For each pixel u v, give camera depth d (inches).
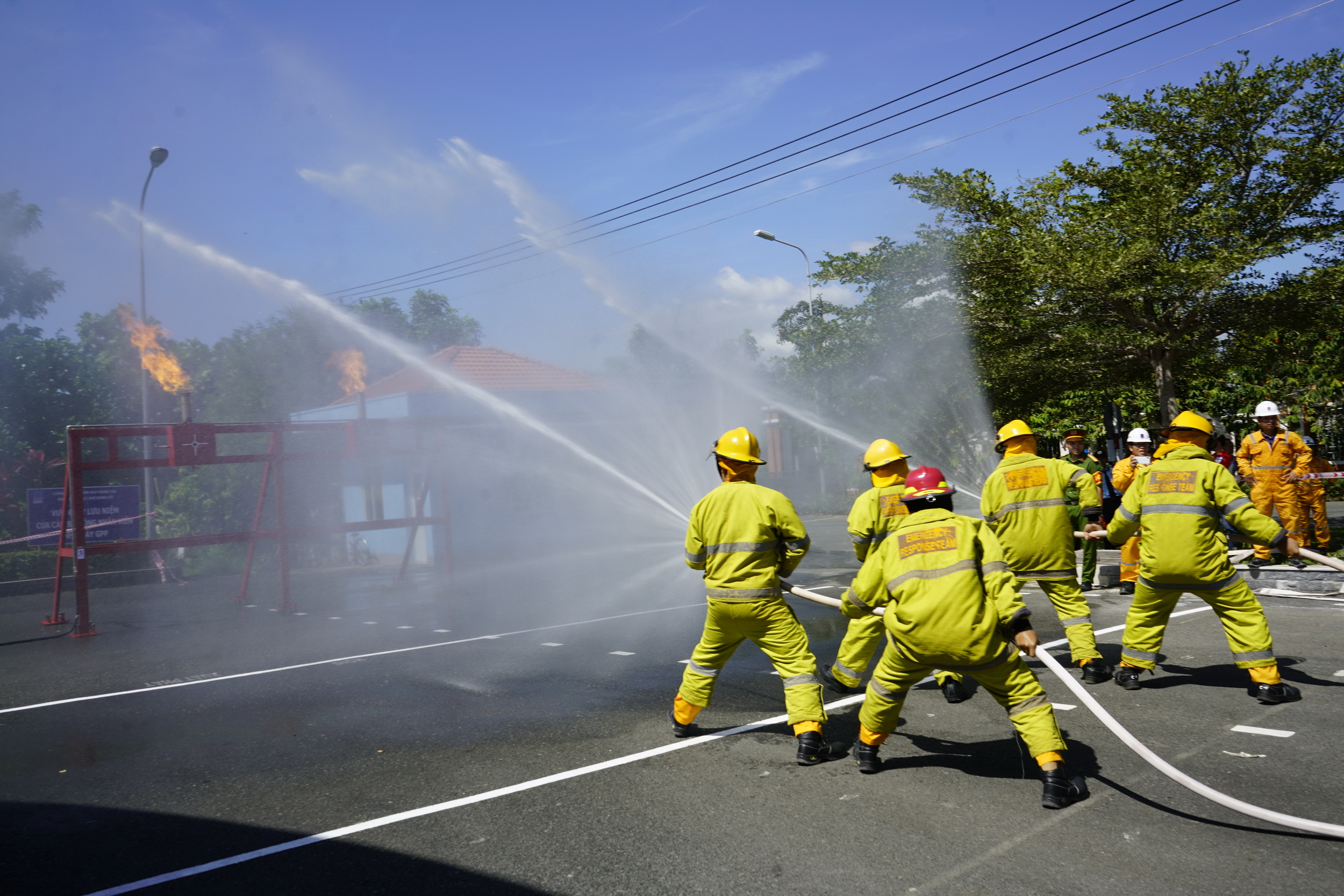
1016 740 196.1
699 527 198.1
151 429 442.9
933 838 145.6
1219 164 562.6
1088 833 145.2
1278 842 139.8
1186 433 224.4
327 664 316.5
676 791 172.2
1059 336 613.9
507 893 133.0
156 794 185.8
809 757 184.5
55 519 677.9
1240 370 715.4
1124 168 580.4
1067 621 241.1
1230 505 212.1
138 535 749.9
